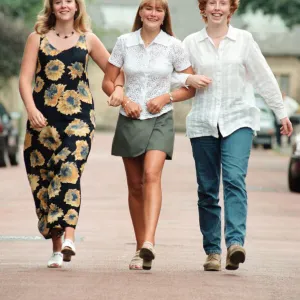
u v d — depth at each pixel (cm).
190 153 6575
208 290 1400
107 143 8056
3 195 3238
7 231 2214
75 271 1573
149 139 1588
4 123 4988
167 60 1603
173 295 1348
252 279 1522
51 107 1588
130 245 1973
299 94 13300
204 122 1602
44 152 1599
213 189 1622
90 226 2336
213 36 1605
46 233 1606
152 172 1572
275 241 2091
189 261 1741
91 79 12838
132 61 1605
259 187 3794
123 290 1382
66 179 1572
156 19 1591
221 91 1599
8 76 8469
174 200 3105
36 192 1608
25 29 8325
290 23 5203
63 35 1598
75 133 1584
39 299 1305
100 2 13862
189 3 14188
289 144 8369
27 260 1719
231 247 1541
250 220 2547
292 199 3269
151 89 1602
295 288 1439
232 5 1605
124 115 1605
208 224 1623
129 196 1642
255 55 1599
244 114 1602
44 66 1591
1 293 1350
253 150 7600
